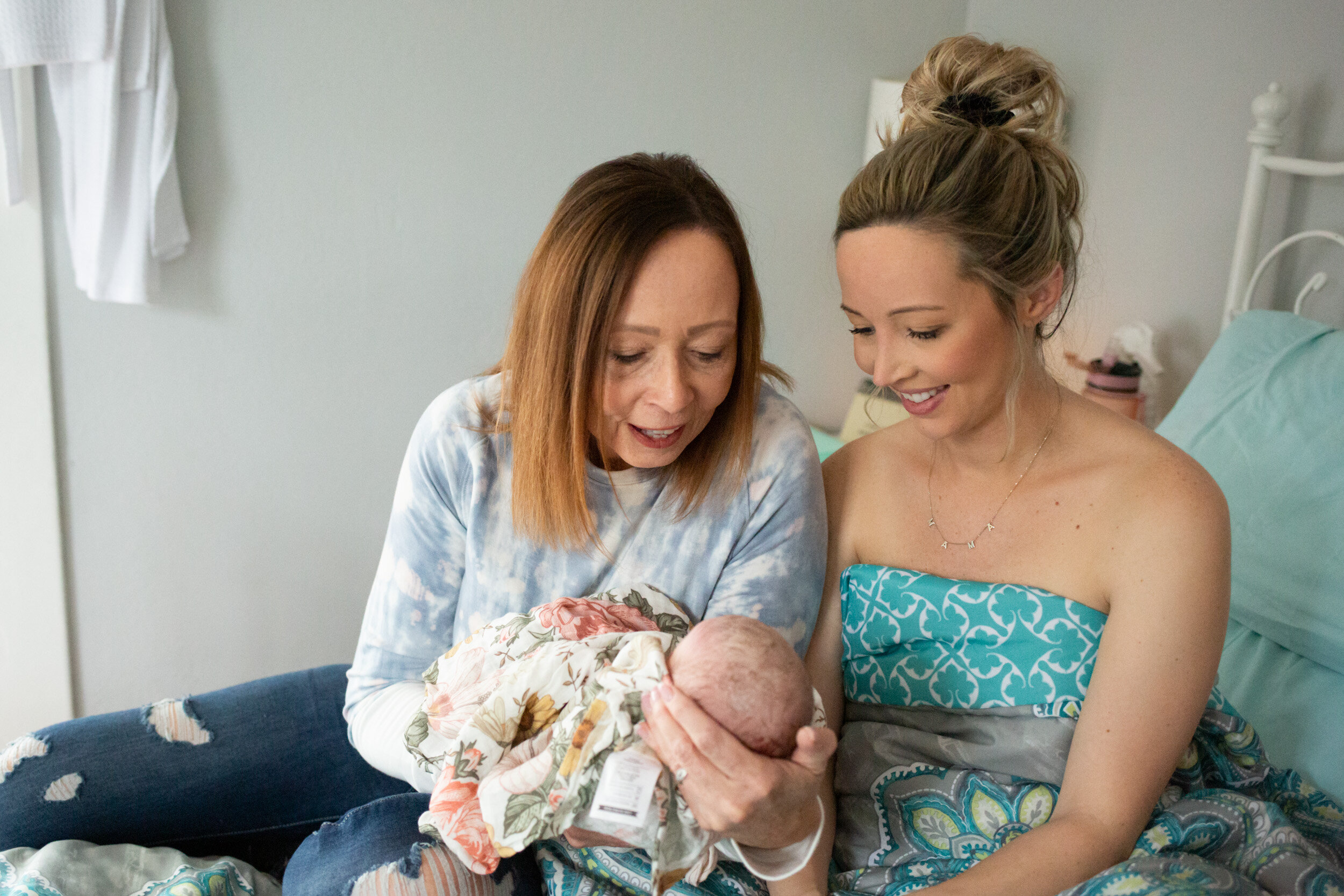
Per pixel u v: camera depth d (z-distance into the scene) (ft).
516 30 7.32
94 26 5.68
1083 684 3.53
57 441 6.68
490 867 3.09
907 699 3.80
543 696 3.22
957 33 8.90
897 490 4.06
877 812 3.78
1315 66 6.54
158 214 6.27
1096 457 3.69
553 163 7.68
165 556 7.15
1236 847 3.39
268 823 4.26
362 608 7.82
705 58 7.99
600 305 3.22
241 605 7.46
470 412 3.84
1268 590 4.75
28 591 6.70
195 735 4.10
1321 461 4.93
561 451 3.48
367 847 3.36
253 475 7.27
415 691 3.85
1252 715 4.56
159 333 6.78
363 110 7.02
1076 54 8.02
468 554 3.84
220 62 6.56
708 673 2.96
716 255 3.24
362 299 7.30
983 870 3.16
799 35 8.25
